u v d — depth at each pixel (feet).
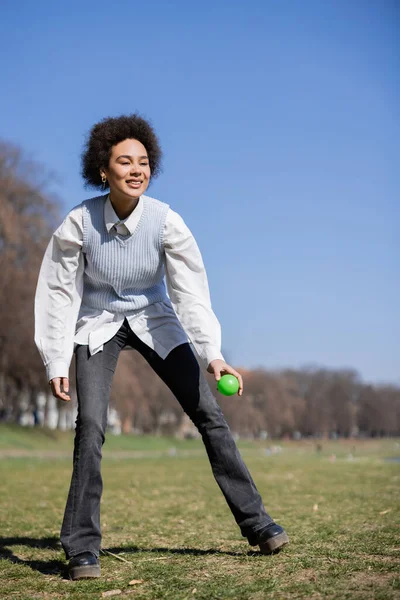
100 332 15.87
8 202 138.62
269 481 45.06
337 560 15.10
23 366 140.67
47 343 15.93
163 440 248.11
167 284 16.37
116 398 194.90
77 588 13.65
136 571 14.90
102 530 22.31
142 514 27.09
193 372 15.81
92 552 14.65
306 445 400.88
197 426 15.98
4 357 139.85
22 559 17.17
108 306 16.07
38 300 16.12
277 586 12.89
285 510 26.84
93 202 16.01
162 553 17.06
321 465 72.43
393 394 545.03
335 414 509.35
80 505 14.88
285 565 14.61
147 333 16.02
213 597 12.42
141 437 244.01
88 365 15.76
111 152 15.43
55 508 29.40
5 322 135.64
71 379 123.24
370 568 14.17
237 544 18.29
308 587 12.74
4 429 167.12
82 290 16.44
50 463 76.64
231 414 418.92
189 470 64.18
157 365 16.03
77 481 14.99
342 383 515.50
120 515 26.73
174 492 38.09
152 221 15.74
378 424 531.09
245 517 15.81
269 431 472.03
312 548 16.49
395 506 27.35
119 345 16.21
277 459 99.96
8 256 135.23
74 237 15.84
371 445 422.00
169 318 16.29
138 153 15.37
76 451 15.19
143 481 47.70
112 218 15.61
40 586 13.92
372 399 535.19
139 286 16.14
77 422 15.55
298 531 19.98
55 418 242.58
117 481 47.70
